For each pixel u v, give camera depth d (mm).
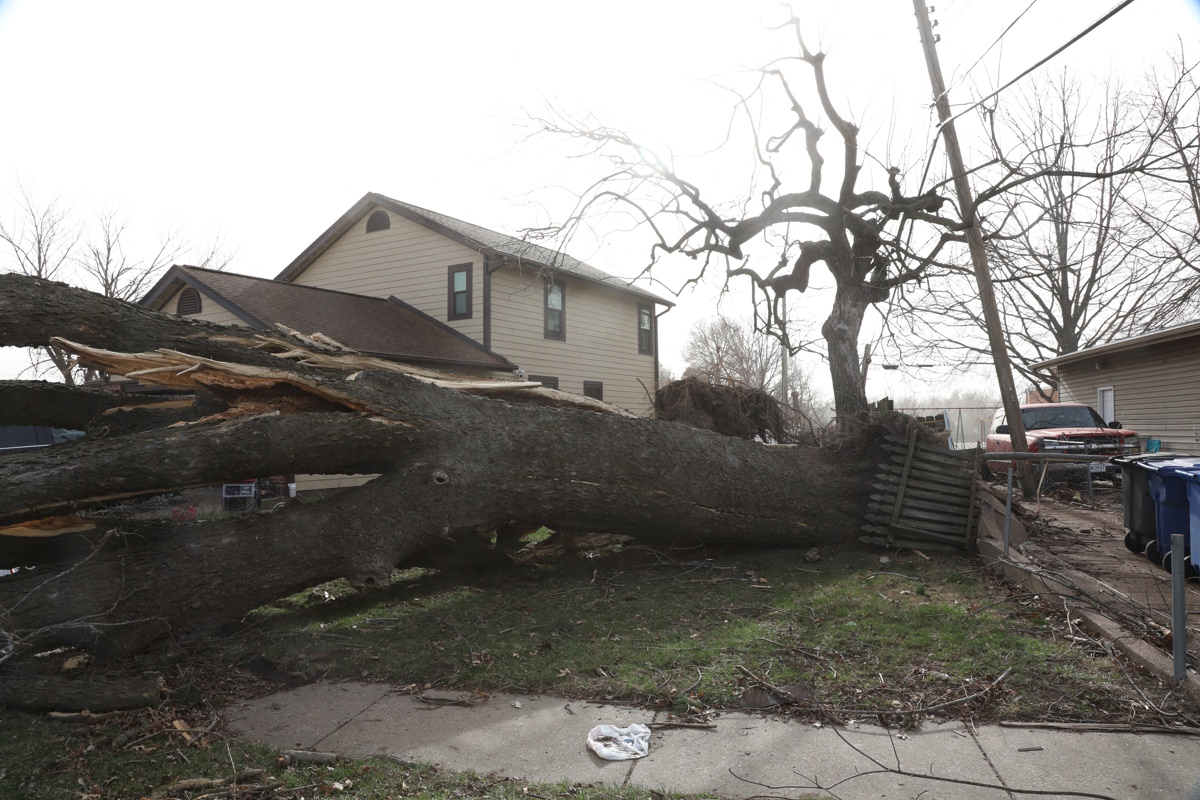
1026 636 5102
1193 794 3135
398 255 18781
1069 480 12719
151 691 4504
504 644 5430
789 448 8906
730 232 12711
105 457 5195
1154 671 4328
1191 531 6191
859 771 3445
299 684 4887
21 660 4840
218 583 5539
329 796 3328
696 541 8289
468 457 6742
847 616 5758
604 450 7422
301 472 6203
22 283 5750
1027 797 3170
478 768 3605
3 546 5348
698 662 4895
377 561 6113
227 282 15898
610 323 22453
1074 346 24047
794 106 12633
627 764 3609
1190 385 15367
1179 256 20562
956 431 27750
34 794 3346
